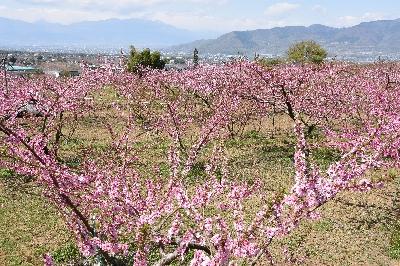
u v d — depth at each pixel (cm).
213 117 1827
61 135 1980
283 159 1822
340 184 580
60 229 1154
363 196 1438
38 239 1098
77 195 634
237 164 1720
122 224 661
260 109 2195
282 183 1502
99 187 663
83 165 912
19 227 1163
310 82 2200
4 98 1741
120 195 683
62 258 987
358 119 2100
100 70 2977
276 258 1012
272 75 1978
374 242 1127
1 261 991
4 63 2612
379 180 591
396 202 1391
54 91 2003
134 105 2277
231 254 531
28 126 1758
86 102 2252
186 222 744
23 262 988
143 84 2780
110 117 2598
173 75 3173
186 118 2183
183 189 699
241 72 2302
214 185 745
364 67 3253
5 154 620
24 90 1820
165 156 1697
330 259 1036
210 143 1891
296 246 1082
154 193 707
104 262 674
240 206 704
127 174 848
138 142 1919
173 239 618
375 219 1263
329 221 1235
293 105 1994
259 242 561
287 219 568
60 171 617
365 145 636
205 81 2777
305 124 1992
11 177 1473
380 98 1705
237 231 591
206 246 591
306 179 581
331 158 1728
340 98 2134
